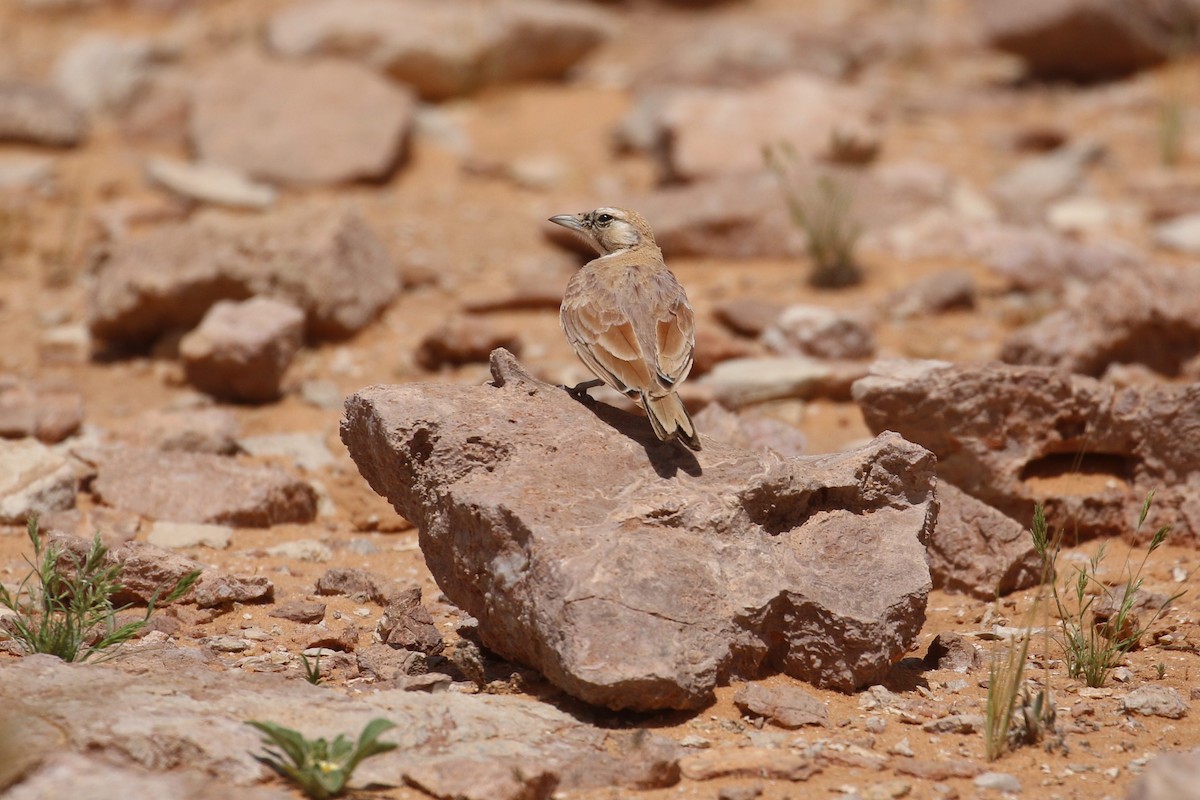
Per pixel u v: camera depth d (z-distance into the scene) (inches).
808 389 1088.8
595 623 544.4
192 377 1103.0
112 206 1486.2
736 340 1185.4
